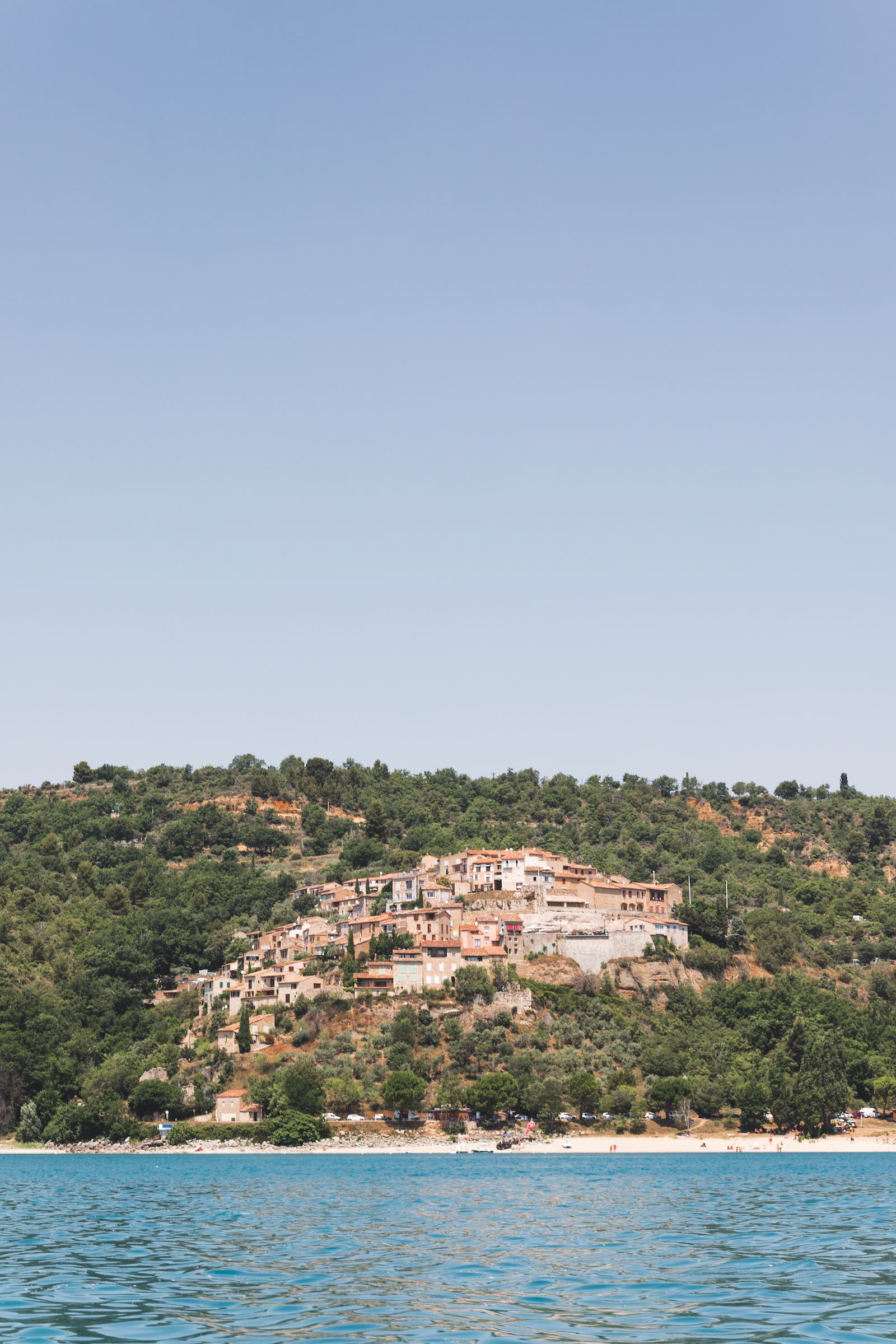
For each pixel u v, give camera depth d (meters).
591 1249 103.75
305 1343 67.62
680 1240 109.00
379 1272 91.12
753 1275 89.50
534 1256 99.81
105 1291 83.62
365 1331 70.75
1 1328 71.75
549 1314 75.25
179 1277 89.50
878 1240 108.19
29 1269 93.69
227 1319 74.12
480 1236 112.56
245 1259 98.25
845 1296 80.81
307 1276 89.50
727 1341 68.00
